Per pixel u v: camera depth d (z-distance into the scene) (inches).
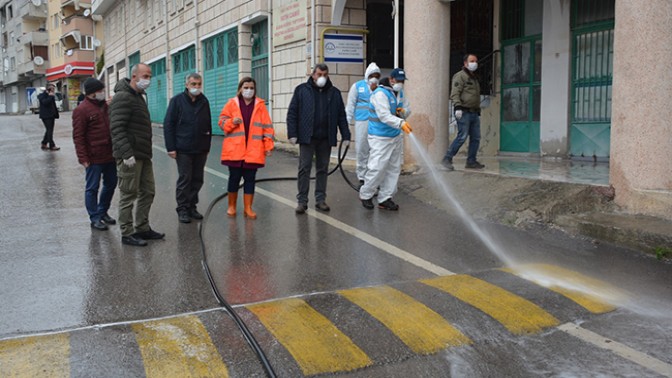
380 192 338.6
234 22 743.1
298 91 323.3
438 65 405.4
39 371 150.9
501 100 512.4
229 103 313.9
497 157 499.8
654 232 254.1
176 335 173.3
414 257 251.3
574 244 269.7
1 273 229.0
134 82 264.1
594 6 429.4
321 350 165.8
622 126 290.7
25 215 329.1
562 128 455.8
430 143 407.5
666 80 277.1
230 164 314.8
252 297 206.1
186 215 313.9
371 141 328.2
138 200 275.3
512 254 256.1
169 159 564.4
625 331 179.9
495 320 186.4
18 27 2613.2
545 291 210.8
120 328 178.1
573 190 308.2
